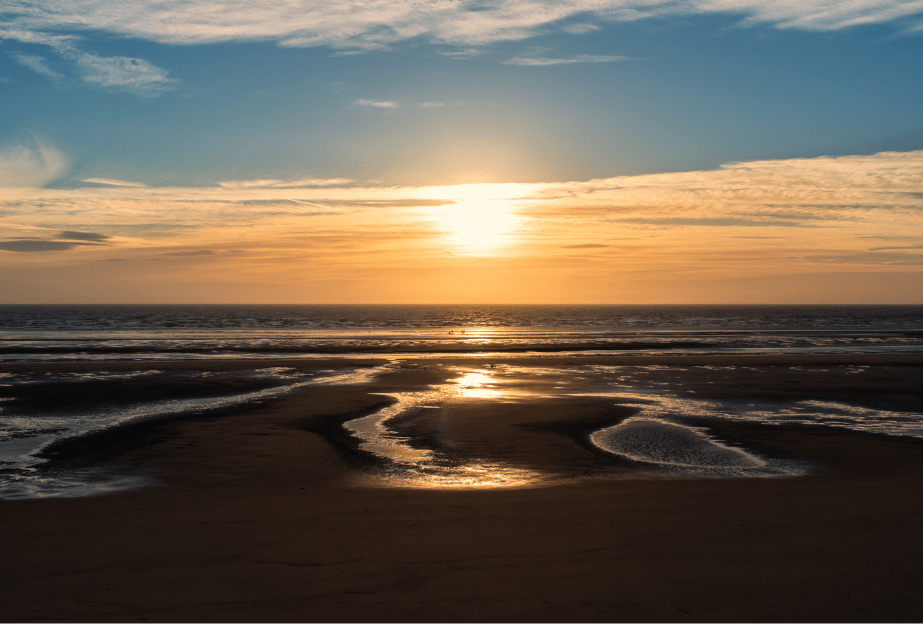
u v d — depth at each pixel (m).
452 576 5.67
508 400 19.12
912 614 4.98
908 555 6.21
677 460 11.94
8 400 18.72
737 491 8.85
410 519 7.45
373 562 6.02
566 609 5.02
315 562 6.02
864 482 9.52
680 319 108.38
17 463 11.41
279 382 23.06
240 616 4.89
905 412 17.45
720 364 29.86
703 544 6.51
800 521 7.29
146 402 18.48
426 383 23.08
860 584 5.54
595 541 6.60
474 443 13.34
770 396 20.22
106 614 4.93
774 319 107.81
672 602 5.16
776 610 5.04
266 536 6.82
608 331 65.75
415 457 12.11
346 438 13.82
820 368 28.16
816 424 15.63
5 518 7.61
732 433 14.47
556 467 11.34
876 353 36.34
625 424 15.48
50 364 28.23
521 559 6.09
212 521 7.42
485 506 8.05
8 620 4.81
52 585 5.50
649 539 6.66
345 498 8.66
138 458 11.79
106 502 8.57
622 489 9.06
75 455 12.04
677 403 18.72
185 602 5.15
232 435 13.93
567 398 19.59
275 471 10.85
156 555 6.23
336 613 4.94
